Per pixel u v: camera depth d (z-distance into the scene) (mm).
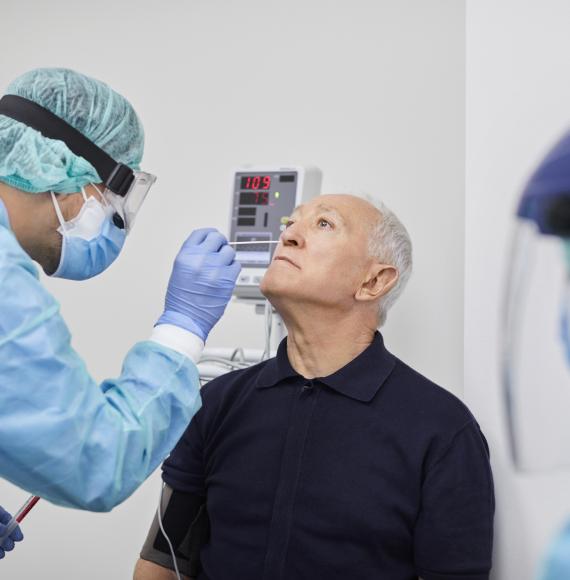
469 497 1285
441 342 1958
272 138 2221
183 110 2332
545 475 1294
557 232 1255
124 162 1365
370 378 1386
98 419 1099
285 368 1442
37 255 1312
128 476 1123
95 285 2359
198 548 1491
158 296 2287
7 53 2545
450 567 1260
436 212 2010
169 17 2381
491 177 1429
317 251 1393
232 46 2301
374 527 1290
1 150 1200
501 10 1453
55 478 1062
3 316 1041
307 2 2227
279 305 1410
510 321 1320
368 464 1324
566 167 1246
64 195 1262
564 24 1391
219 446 1453
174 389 1183
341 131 2143
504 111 1429
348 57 2162
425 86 2066
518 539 1331
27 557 2270
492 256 1414
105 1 2461
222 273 1284
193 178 2295
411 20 2102
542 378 1279
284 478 1352
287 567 1321
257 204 1843
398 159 2068
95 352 2330
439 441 1310
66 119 1266
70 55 2479
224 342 2207
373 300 1438
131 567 2166
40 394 1044
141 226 2330
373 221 1445
